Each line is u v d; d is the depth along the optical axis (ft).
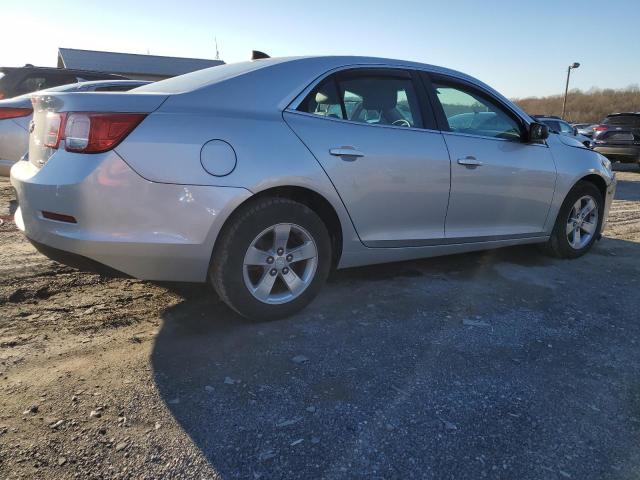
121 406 7.32
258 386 7.98
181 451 6.51
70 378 7.97
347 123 10.54
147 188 8.39
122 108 8.39
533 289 12.84
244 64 10.67
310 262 10.31
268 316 10.03
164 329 9.79
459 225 12.56
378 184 10.74
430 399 7.84
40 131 9.36
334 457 6.52
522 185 13.41
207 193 8.69
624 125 48.75
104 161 8.20
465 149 12.19
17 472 6.01
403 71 11.86
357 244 10.97
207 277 9.86
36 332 9.42
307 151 9.73
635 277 14.19
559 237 15.10
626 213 24.81
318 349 9.22
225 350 9.05
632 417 7.64
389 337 9.81
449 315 10.97
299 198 10.33
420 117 11.77
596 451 6.87
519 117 13.65
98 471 6.11
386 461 6.49
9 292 11.05
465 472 6.38
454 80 12.76
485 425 7.29
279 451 6.59
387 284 12.71
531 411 7.66
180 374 8.22
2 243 14.48
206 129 8.82
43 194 8.51
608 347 9.82
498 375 8.62
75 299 10.97
